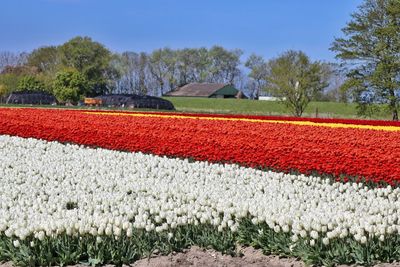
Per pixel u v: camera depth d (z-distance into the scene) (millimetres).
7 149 19109
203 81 122938
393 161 14594
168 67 119688
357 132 23547
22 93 84875
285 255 8773
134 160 16875
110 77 114375
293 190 12422
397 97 55281
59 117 30359
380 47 54844
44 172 14664
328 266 8242
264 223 9453
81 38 108000
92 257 8461
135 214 10320
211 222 9578
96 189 12695
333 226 8906
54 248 8516
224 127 25031
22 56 132875
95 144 20312
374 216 9234
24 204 11258
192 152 17156
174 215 9703
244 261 8633
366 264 8195
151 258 8680
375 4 56531
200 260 8641
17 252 8469
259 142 18438
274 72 61219
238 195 11648
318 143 18812
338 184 13273
